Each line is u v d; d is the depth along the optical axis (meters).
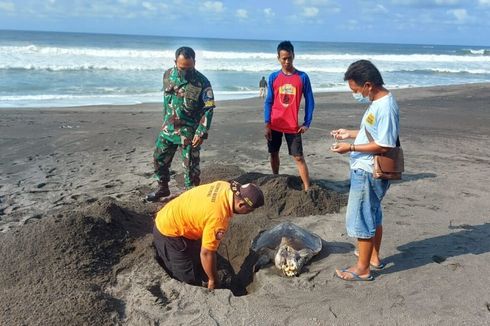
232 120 12.34
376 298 3.68
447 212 5.67
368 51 75.44
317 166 7.73
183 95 5.30
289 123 5.66
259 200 3.67
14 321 3.38
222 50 60.75
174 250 4.05
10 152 8.37
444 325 3.31
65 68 24.61
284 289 3.85
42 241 4.23
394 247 4.62
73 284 3.82
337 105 15.98
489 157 8.71
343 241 4.80
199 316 3.46
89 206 5.07
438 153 8.93
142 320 3.42
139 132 10.18
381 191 3.71
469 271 4.09
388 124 3.46
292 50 5.56
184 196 3.92
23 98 16.08
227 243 4.82
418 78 31.45
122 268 4.17
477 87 23.09
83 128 10.62
